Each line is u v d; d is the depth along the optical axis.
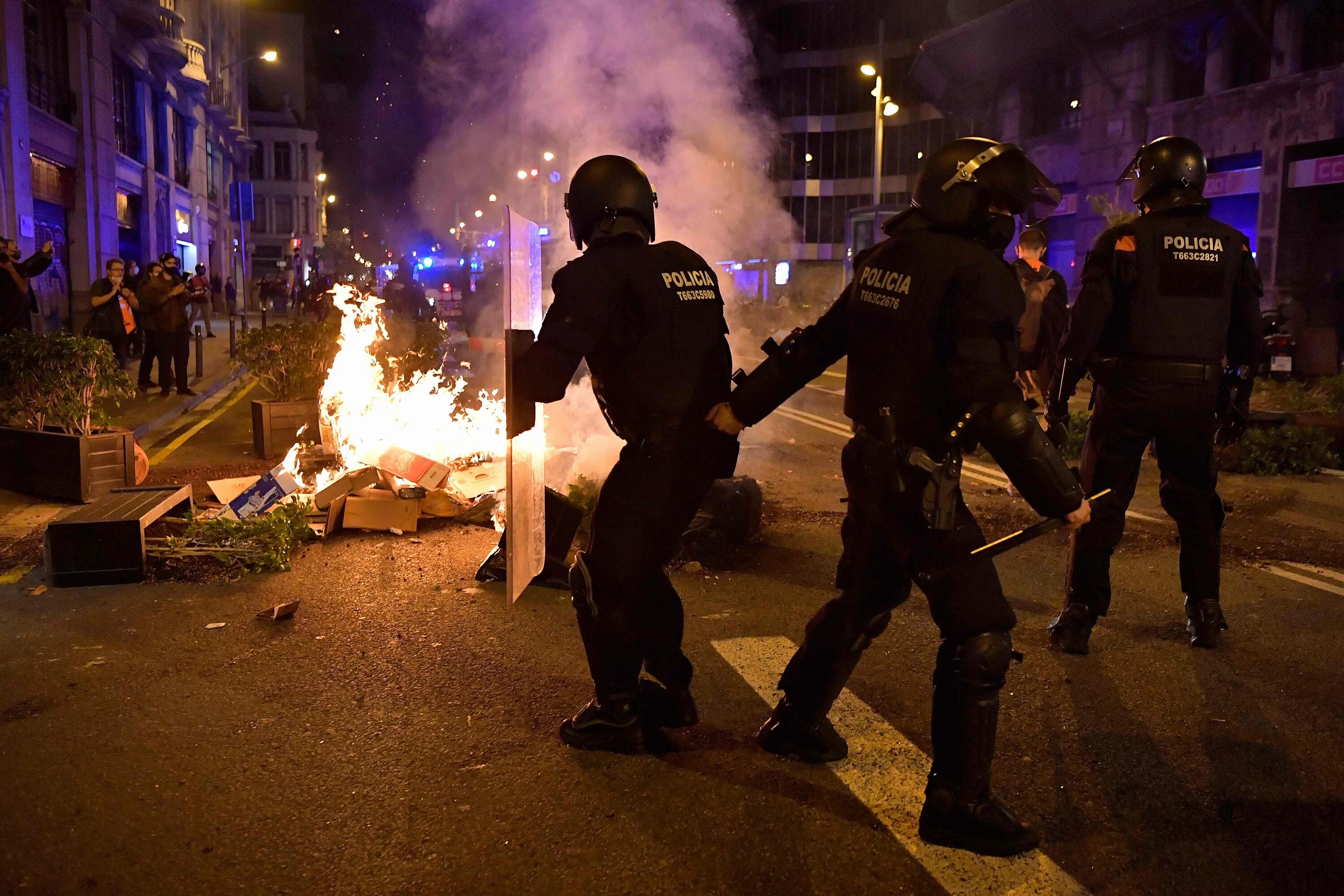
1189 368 4.04
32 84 21.80
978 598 2.73
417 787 3.04
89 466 7.02
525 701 3.69
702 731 3.46
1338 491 7.85
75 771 3.14
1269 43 25.03
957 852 2.72
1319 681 3.99
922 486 2.66
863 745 3.36
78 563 5.06
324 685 3.83
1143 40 28.75
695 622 4.64
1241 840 2.81
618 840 2.75
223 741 3.35
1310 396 11.09
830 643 3.12
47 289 22.75
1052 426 3.09
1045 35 31.73
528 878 2.58
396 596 4.95
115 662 4.06
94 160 24.72
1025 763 3.26
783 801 2.97
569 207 3.20
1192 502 4.30
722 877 2.59
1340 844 2.80
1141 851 2.75
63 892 2.51
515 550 3.08
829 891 2.54
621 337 3.02
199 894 2.51
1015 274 2.69
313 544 5.91
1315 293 22.17
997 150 2.68
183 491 5.90
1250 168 26.30
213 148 46.12
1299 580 5.38
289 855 2.68
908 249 2.71
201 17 41.56
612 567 3.10
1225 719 3.62
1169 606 4.93
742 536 5.84
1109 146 30.17
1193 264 4.02
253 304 55.97
